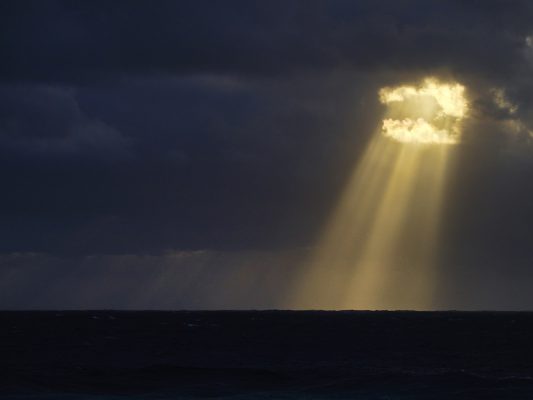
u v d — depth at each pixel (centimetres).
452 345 18988
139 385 9531
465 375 9619
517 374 12575
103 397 8675
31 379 9662
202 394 8950
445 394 8531
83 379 9812
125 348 17562
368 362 14462
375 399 8394
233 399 8494
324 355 15950
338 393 8862
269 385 9581
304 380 9988
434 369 13238
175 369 10556
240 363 14112
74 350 16925
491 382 9194
